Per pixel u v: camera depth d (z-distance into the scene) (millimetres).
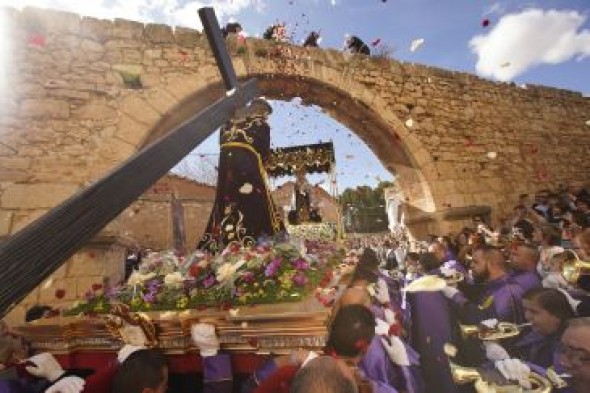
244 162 2939
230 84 2129
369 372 1678
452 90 9750
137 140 6203
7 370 1643
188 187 15891
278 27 8109
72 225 780
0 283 625
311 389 1011
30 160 5539
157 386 1319
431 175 8766
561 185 10477
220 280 1891
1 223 5176
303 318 1520
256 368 1617
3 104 5547
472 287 2838
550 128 10961
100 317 1924
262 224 2766
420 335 2107
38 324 1964
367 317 1451
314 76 8039
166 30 6930
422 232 9023
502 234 6816
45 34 6016
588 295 2082
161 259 2455
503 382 1515
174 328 1737
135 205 13570
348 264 2490
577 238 2494
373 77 8758
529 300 1870
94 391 1454
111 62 6371
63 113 5879
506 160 9898
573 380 1377
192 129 1345
